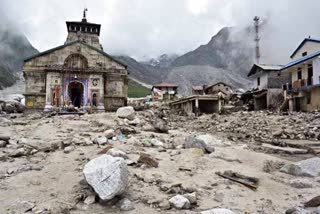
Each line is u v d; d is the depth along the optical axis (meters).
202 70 180.88
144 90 131.38
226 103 45.78
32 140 10.05
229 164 8.36
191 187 5.92
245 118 25.23
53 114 22.58
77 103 32.97
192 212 4.89
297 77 32.03
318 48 31.08
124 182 5.26
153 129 14.62
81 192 5.43
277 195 6.05
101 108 30.41
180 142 11.14
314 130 17.55
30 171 6.61
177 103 41.09
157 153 9.06
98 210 4.81
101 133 12.12
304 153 12.20
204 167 7.72
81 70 30.36
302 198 5.89
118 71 32.59
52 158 7.81
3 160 7.44
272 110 32.56
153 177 6.46
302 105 30.19
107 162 5.44
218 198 5.62
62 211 4.61
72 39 45.69
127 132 12.78
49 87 29.42
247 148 12.47
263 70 37.03
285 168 8.04
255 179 6.80
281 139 16.44
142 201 5.25
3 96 46.88
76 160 7.62
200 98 34.19
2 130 12.63
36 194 5.32
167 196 5.51
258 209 5.21
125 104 34.38
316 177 7.44
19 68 141.12
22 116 22.67
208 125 24.58
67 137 10.82
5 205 4.79
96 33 47.28
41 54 30.33
